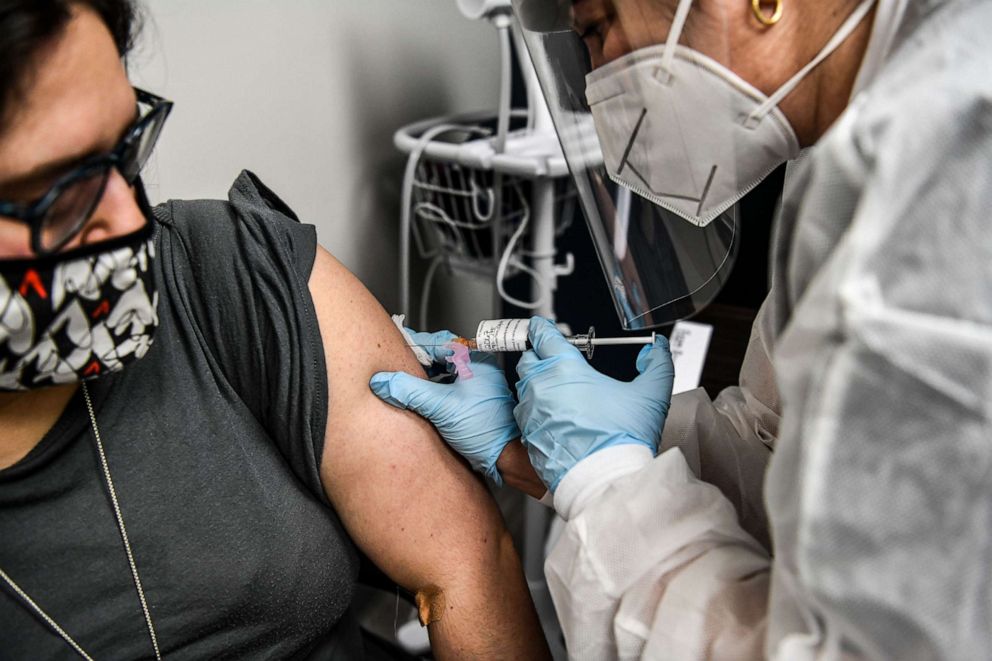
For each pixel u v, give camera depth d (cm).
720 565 70
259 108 135
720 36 69
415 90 175
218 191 131
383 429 90
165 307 84
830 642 55
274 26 134
